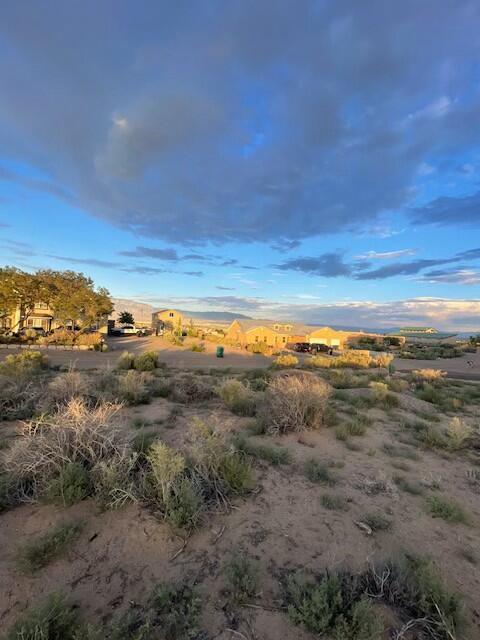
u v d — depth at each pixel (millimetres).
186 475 4086
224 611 2514
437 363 40344
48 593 2578
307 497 4352
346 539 3498
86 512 3590
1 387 8344
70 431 4320
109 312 45562
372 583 2826
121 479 3934
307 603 2457
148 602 2553
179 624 2342
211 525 3570
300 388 7660
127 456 4266
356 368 29469
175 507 3537
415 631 2395
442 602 2549
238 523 3654
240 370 20391
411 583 2764
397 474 5309
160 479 3648
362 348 71062
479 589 2900
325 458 5758
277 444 6230
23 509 3609
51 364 19953
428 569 2814
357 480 4988
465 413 11117
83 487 3889
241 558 3006
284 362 26062
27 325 49656
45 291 37812
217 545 3271
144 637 2242
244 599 2607
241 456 5273
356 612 2316
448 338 117250
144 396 9078
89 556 3004
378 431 7703
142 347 42938
